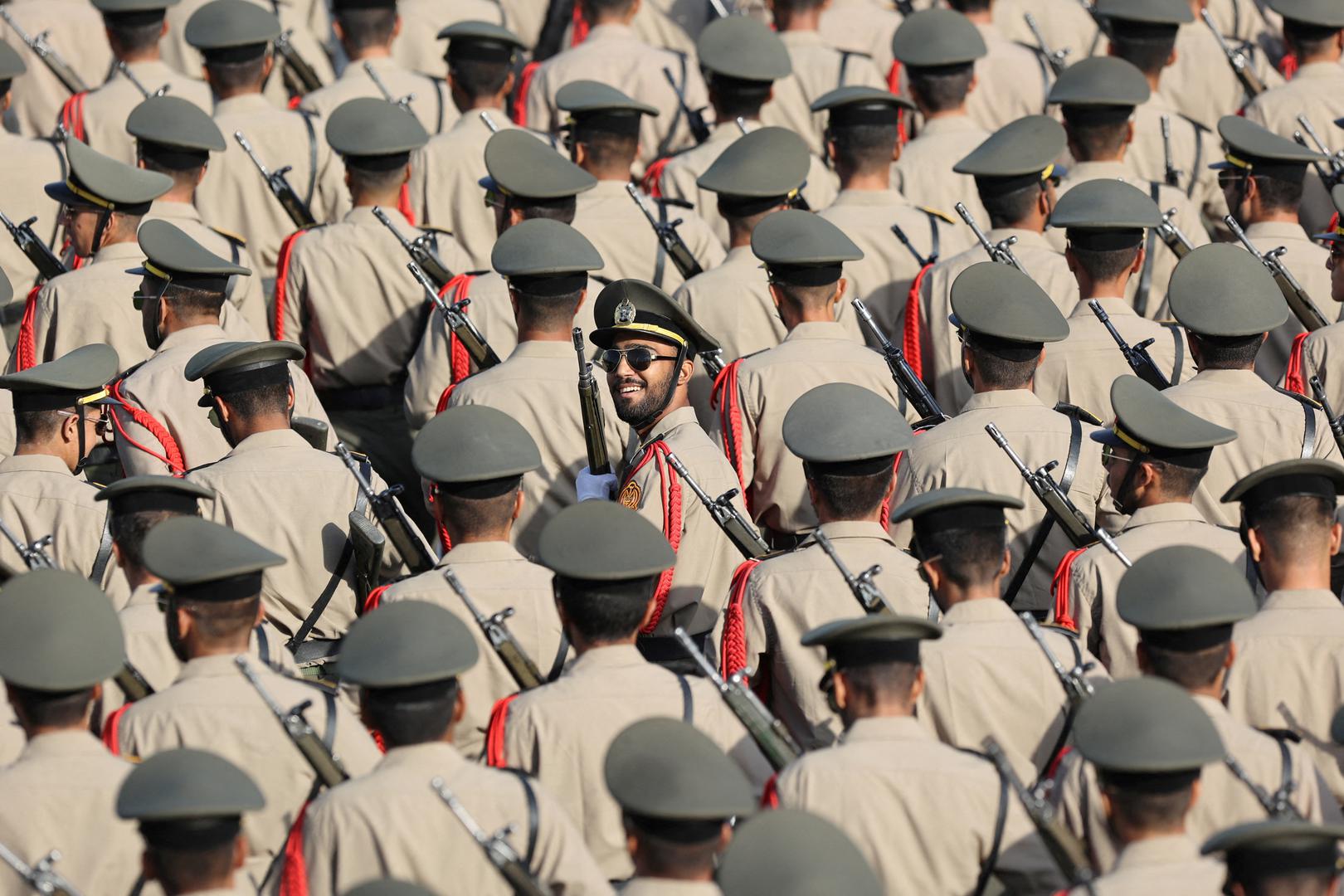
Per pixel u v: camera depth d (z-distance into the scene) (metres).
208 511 32.78
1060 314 33.88
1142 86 44.81
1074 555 31.34
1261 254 41.84
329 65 57.44
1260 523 29.22
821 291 36.38
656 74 51.88
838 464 30.02
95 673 25.94
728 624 30.31
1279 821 22.80
